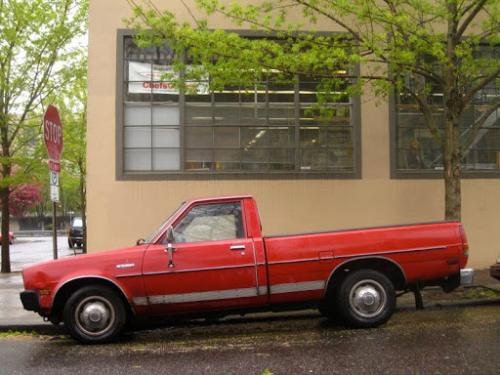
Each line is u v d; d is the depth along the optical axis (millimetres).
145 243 7145
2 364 6078
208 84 10477
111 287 6969
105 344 6934
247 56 9039
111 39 12109
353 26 12203
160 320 7566
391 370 5383
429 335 6852
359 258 7176
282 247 7082
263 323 8086
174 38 9586
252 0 12289
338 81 10070
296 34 11438
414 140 12680
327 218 12312
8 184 15070
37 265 6934
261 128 12508
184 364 5852
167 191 12078
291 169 12484
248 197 7258
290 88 12586
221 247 6996
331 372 5371
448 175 9656
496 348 6141
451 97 9602
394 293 7309
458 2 9617
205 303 6961
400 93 10750
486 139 12953
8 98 15055
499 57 12711
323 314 8094
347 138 12594
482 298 9094
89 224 11898
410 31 9195
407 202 12484
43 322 7996
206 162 12391
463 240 7426
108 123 12039
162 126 12320
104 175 11977
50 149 8008
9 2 14203
